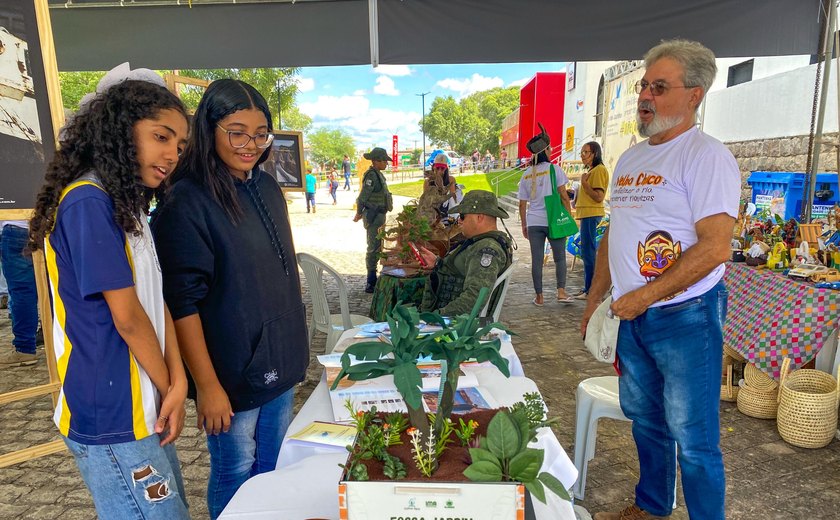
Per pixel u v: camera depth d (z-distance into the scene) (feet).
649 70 6.13
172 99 4.22
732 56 14.69
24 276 13.46
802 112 17.19
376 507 2.93
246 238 5.21
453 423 3.65
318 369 13.39
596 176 18.12
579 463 8.06
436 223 17.12
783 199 15.90
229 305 5.18
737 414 10.75
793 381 9.97
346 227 44.62
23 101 8.18
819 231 11.33
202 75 50.29
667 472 7.26
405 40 14.89
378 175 20.54
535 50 14.97
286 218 5.91
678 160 6.03
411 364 3.21
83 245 3.84
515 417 3.42
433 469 3.10
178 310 4.85
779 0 14.06
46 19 8.25
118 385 4.12
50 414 11.32
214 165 5.01
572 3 14.28
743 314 11.18
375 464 3.19
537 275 18.76
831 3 12.71
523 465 2.92
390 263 13.17
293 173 19.75
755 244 11.86
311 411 5.41
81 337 4.05
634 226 6.38
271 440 5.95
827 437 9.32
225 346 5.24
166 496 4.49
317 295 12.36
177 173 5.09
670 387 6.42
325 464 4.41
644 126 6.20
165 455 4.53
